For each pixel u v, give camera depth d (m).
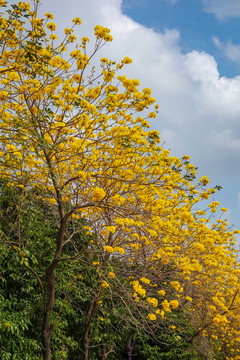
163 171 4.59
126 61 4.00
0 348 4.90
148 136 4.33
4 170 4.03
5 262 5.53
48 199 4.87
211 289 6.85
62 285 5.89
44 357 4.45
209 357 8.04
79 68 4.02
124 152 4.39
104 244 5.27
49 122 3.70
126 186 5.04
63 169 4.54
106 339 6.79
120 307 6.34
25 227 5.39
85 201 4.54
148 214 4.32
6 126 3.72
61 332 5.87
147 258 5.68
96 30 3.85
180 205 6.04
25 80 3.91
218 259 6.23
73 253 6.58
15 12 3.26
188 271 5.15
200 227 5.80
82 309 6.84
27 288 5.62
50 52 3.71
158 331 7.77
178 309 7.39
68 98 4.02
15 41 3.45
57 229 6.60
